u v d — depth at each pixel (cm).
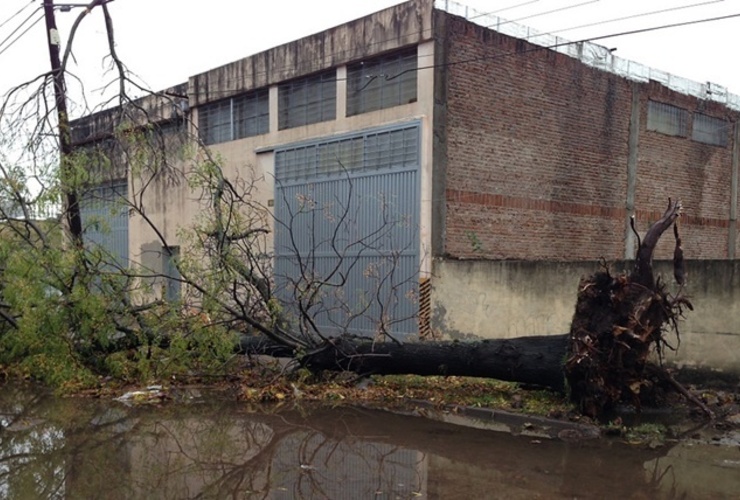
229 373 990
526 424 726
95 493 534
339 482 554
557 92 1326
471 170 1198
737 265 795
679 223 1577
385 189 1223
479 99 1207
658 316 725
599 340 712
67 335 967
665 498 506
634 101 1463
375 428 729
